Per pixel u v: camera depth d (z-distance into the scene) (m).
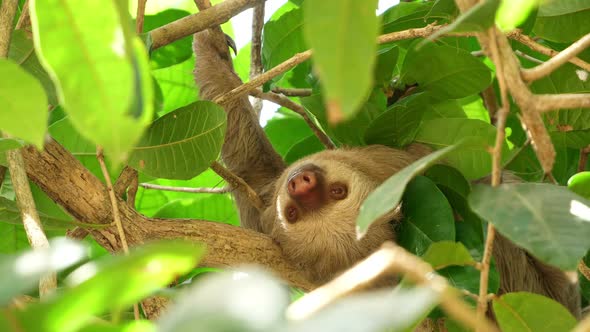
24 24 4.71
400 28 5.33
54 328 1.63
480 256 4.44
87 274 1.65
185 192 6.80
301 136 7.12
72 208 4.50
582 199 2.74
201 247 1.78
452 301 1.75
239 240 5.07
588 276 4.44
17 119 2.31
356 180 5.96
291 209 5.97
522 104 2.50
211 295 1.50
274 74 4.83
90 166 5.32
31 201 3.85
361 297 1.54
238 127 6.85
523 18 4.11
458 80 5.07
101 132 2.06
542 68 2.56
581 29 4.84
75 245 1.76
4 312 1.60
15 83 2.24
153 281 1.71
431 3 5.23
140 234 4.63
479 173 5.10
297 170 6.06
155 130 4.67
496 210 2.71
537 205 2.71
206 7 5.38
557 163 5.61
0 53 4.04
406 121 5.20
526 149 5.66
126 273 1.61
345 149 6.30
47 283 3.19
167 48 6.45
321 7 1.71
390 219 5.79
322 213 5.89
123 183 4.90
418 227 4.60
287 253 5.88
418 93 4.98
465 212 4.68
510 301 3.03
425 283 1.78
